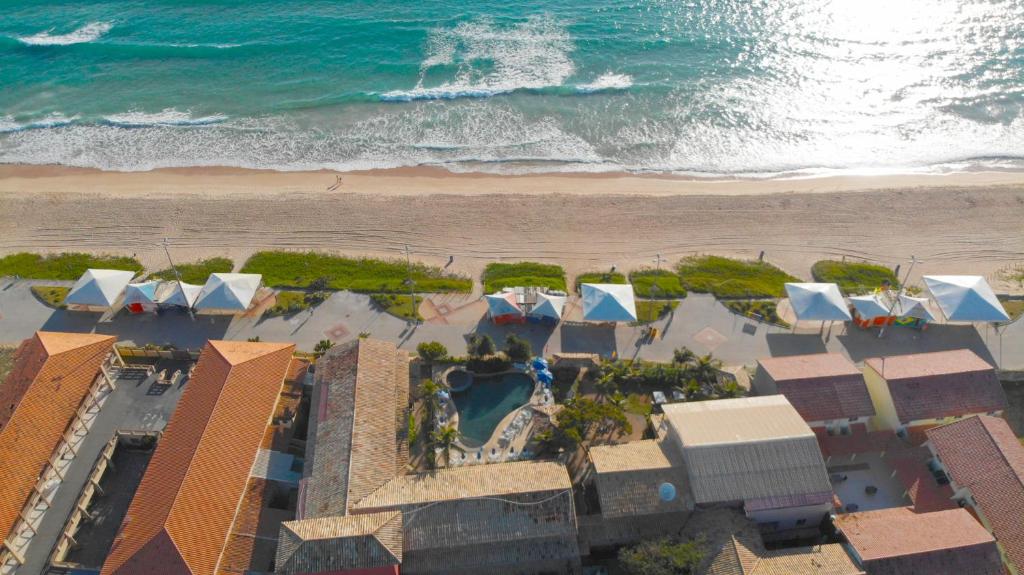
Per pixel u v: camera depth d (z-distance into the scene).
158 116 101.38
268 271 71.00
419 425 53.03
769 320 65.31
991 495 44.66
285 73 110.31
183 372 57.81
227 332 63.28
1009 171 89.94
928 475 48.47
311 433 49.06
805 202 83.44
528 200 83.81
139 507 43.00
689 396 54.81
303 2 132.25
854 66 110.69
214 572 40.69
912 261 73.25
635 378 57.25
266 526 44.19
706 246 76.31
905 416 50.66
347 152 93.50
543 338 63.16
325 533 39.88
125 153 93.88
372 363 52.72
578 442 49.75
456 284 69.88
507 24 122.56
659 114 100.19
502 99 103.19
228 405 48.44
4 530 42.81
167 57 115.25
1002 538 42.75
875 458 50.81
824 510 45.00
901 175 89.62
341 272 71.19
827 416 50.84
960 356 55.19
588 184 87.75
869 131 97.38
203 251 74.62
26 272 70.75
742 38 118.12
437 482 44.91
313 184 87.31
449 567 41.50
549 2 131.00
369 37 118.88
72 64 114.00
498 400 55.47
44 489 47.56
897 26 121.12
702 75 108.50
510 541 42.25
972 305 63.06
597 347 62.19
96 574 42.75
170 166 91.25
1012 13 123.88
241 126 98.94
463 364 58.06
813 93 104.69
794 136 96.50
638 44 116.31
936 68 110.06
